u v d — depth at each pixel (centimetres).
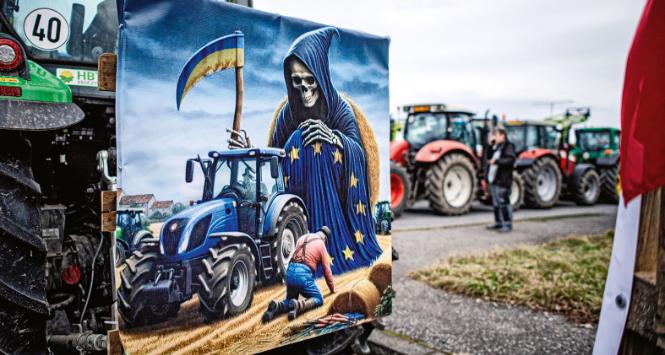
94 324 251
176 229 194
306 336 240
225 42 207
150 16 187
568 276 527
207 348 204
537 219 1055
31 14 253
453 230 862
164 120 191
